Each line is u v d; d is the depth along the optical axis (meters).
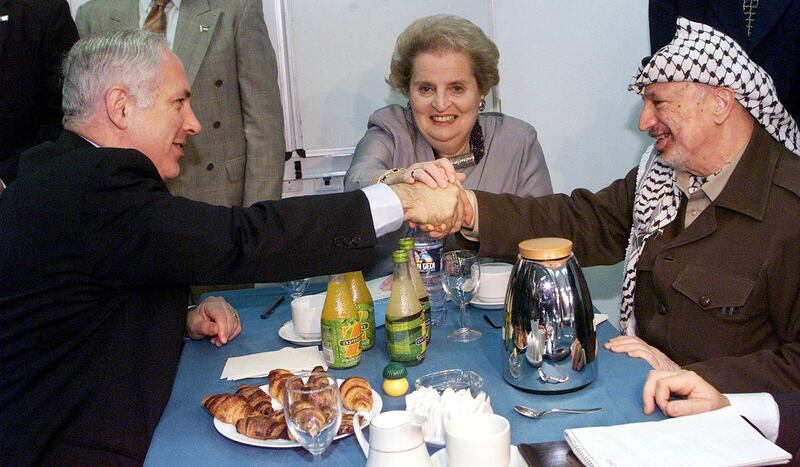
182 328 1.46
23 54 2.39
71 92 1.56
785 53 2.33
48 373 1.37
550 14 3.01
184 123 1.68
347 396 1.18
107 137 1.56
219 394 1.24
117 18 2.51
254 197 2.51
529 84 3.06
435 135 2.12
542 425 1.12
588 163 3.16
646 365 1.34
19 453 1.33
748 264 1.51
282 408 1.20
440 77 2.03
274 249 1.36
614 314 3.21
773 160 1.54
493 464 0.90
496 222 1.79
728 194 1.54
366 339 1.50
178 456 1.09
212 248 1.34
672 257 1.61
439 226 1.64
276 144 2.54
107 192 1.36
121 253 1.35
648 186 1.73
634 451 0.96
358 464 1.03
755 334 1.54
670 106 1.55
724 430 1.02
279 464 1.05
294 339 1.59
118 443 1.32
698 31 1.53
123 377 1.37
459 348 1.48
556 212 1.87
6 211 1.40
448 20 2.07
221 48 2.45
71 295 1.37
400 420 0.94
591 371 1.25
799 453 1.13
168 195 1.41
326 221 1.39
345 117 2.98
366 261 1.42
